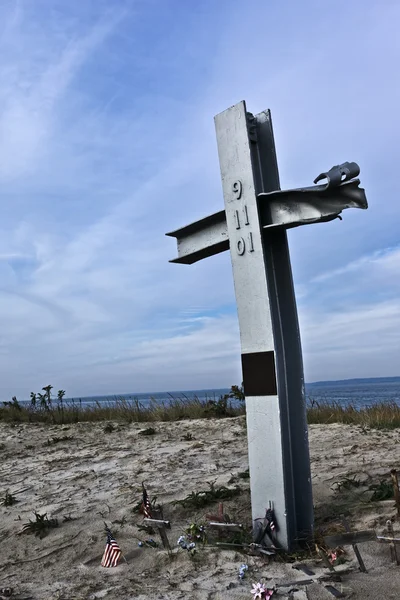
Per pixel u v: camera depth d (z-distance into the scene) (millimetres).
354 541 3727
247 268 4457
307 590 3412
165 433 10000
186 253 5188
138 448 8648
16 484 7055
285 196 4332
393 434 8609
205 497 5441
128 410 13078
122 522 5145
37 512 5762
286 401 4363
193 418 12016
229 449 8016
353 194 3936
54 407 14078
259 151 4617
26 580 4246
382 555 3863
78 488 6508
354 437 8461
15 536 5195
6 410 14172
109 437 10055
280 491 4172
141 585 3828
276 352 4312
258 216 4395
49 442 9891
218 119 4734
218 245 4918
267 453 4273
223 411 12102
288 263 4473
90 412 13508
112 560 4297
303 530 4258
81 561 4535
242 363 4477
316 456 7191
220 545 4344
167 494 5809
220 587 3623
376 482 5547
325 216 4086
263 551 4062
